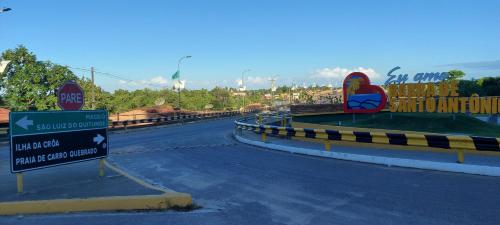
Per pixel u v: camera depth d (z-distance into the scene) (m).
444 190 8.65
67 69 44.94
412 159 11.79
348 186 9.30
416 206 7.46
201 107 85.50
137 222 7.00
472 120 23.88
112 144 21.80
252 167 12.38
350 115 34.38
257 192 9.03
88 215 7.56
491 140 10.44
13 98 40.75
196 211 7.70
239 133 23.86
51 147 9.51
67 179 10.43
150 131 33.19
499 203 7.53
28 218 7.43
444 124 22.11
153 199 7.90
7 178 11.12
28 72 41.75
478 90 58.72
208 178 10.87
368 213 7.13
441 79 21.31
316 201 8.07
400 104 22.52
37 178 10.77
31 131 9.14
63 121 9.77
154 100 81.00
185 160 14.35
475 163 10.99
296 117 31.05
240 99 109.88
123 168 13.02
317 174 10.91
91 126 10.40
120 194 8.36
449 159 11.84
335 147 15.86
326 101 87.75
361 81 23.53
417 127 21.83
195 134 27.19
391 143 12.86
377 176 10.39
